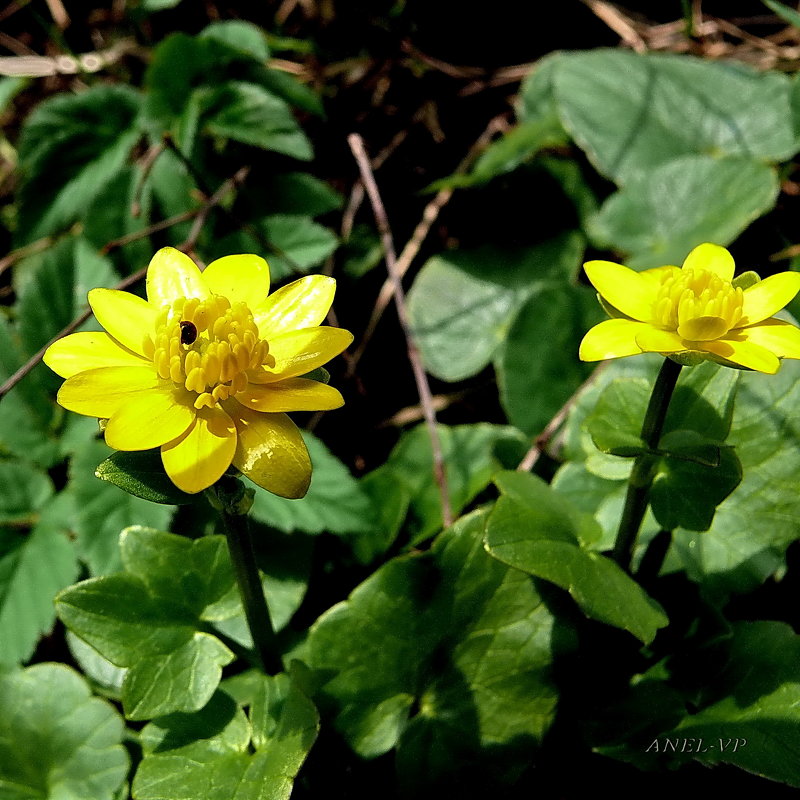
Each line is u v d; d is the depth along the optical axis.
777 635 0.15
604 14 0.26
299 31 0.25
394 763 0.16
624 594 0.14
